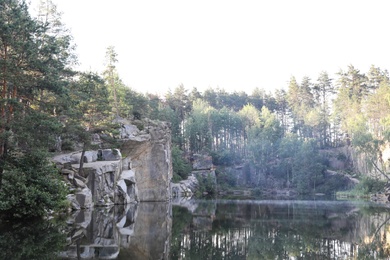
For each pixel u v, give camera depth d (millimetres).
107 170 44000
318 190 103312
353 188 92188
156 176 60781
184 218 33594
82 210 36156
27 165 27266
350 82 131625
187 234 23359
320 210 45156
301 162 108500
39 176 27469
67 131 38656
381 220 32938
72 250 16672
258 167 115250
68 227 24219
